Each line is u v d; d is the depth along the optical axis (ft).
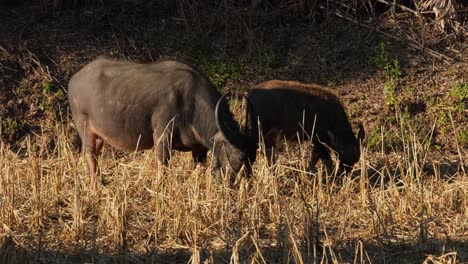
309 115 97.91
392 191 86.12
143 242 76.38
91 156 94.43
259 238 77.25
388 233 78.69
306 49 126.11
